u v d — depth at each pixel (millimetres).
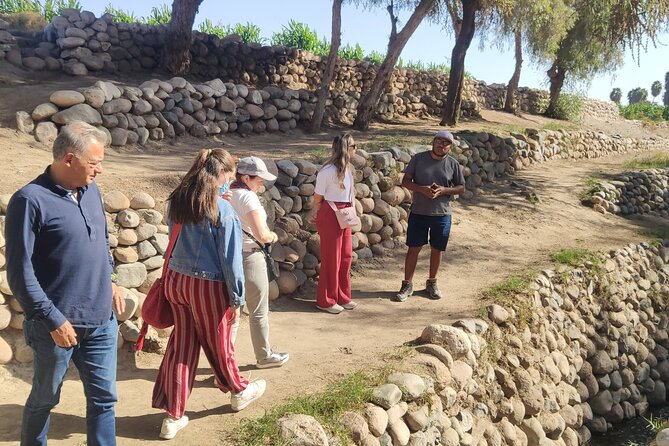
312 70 18312
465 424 5309
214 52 15703
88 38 13391
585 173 15180
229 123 12406
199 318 3941
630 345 8906
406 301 7125
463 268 8516
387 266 8320
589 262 9281
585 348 8086
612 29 17969
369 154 8906
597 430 7676
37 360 3127
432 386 5031
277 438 3828
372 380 4773
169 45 14570
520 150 14672
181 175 7133
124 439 3840
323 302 6602
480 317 6488
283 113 13898
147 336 5191
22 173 6496
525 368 6559
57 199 3033
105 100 9398
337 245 6480
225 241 3801
